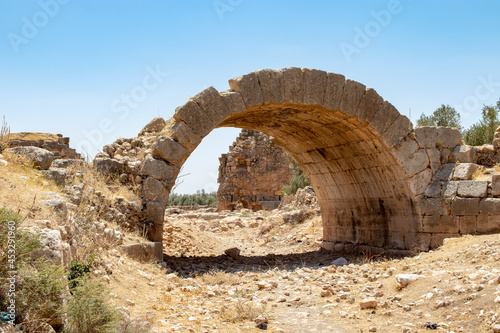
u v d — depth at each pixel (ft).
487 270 24.20
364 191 45.55
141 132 47.67
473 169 39.52
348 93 38.60
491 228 35.76
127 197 34.32
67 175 31.35
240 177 118.62
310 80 37.55
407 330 18.81
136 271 27.22
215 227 86.12
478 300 20.18
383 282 27.50
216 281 30.91
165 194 34.96
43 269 14.82
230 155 119.96
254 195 118.11
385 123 39.50
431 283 24.20
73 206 25.85
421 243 39.24
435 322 19.67
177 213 114.93
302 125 43.93
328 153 46.83
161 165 34.71
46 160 31.09
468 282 22.53
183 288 26.61
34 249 15.29
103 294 17.22
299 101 37.14
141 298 22.79
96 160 36.19
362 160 43.45
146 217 34.42
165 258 40.88
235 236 78.28
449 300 21.13
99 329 15.20
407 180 39.73
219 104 35.27
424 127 40.91
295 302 25.17
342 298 25.26
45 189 25.70
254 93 36.04
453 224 37.70
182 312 21.68
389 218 43.32
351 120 39.32
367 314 22.15
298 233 61.52
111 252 27.14
